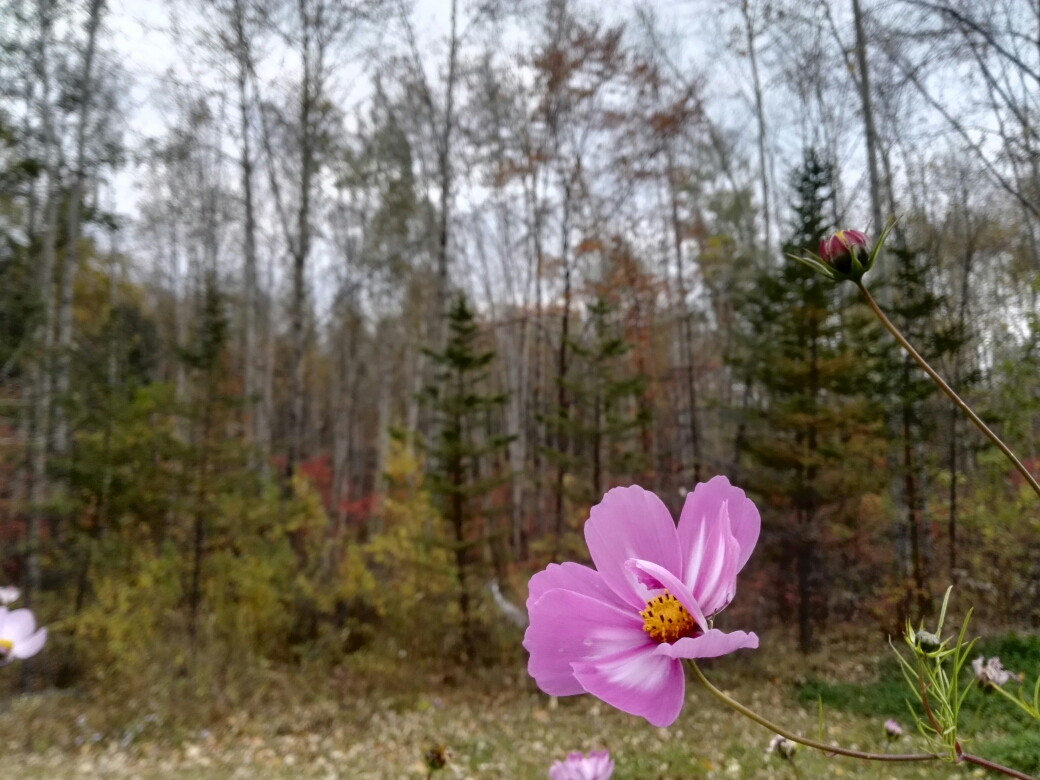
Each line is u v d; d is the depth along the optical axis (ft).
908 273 30.12
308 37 42.39
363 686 27.66
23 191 38.34
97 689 26.58
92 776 18.37
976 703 15.33
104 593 28.35
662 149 49.24
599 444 35.50
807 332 31.65
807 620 29.76
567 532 34.63
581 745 19.75
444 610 30.68
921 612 25.41
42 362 34.37
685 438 42.91
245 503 32.42
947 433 30.50
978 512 24.63
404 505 31.30
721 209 50.85
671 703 1.84
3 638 3.68
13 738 23.18
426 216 58.03
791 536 30.89
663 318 58.29
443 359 32.73
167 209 61.26
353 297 57.67
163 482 32.55
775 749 7.07
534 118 50.49
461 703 26.73
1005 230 34.94
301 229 42.98
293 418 40.86
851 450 32.04
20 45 36.47
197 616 28.43
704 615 1.94
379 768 18.70
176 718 24.07
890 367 29.58
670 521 2.16
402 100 53.98
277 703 26.07
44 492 34.96
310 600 30.89
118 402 33.94
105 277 62.90
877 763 14.56
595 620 2.00
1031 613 19.90
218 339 37.06
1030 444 26.94
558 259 51.47
